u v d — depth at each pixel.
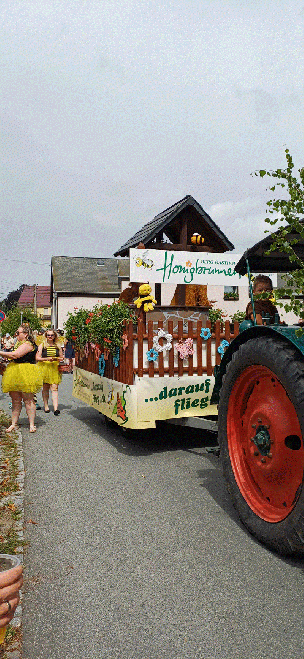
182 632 2.48
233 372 3.79
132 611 2.67
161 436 7.09
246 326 4.39
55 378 9.16
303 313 3.37
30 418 7.50
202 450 6.20
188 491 4.61
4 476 5.07
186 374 5.89
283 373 3.16
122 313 5.88
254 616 2.61
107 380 6.58
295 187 3.33
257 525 3.43
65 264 38.84
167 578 3.01
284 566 3.15
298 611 2.65
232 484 3.77
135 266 5.97
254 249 4.24
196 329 5.97
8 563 2.07
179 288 10.59
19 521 3.91
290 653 2.31
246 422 3.80
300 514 2.97
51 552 3.38
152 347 5.71
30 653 2.33
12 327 46.31
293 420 3.30
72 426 7.97
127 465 5.52
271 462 3.44
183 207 11.53
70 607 2.71
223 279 6.36
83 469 5.38
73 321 7.96
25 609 2.70
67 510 4.15
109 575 3.06
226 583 2.94
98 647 2.37
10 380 7.41
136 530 3.73
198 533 3.67
